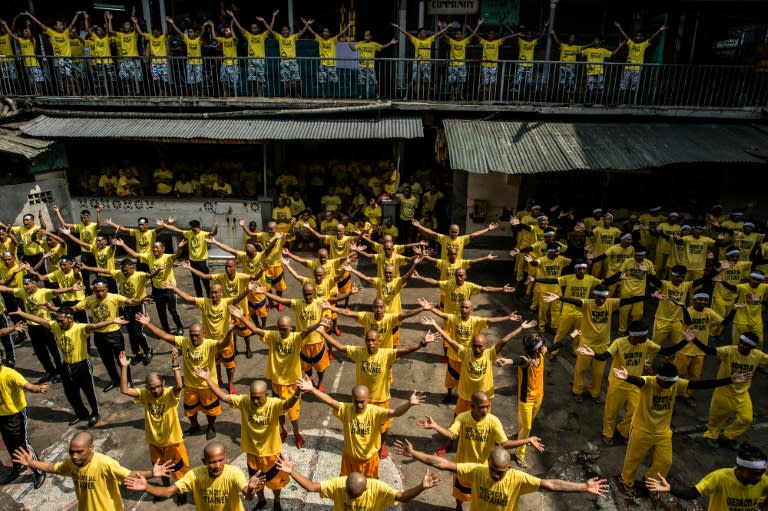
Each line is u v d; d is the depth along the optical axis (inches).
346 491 197.8
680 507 263.9
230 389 348.8
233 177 664.4
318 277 374.0
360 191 645.9
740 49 637.9
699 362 334.6
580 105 570.3
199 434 314.0
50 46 662.5
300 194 670.5
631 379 250.5
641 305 418.9
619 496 270.5
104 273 398.9
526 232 506.9
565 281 370.0
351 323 455.8
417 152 724.7
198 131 552.1
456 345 292.2
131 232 474.9
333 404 242.5
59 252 458.9
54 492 276.2
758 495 205.6
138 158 706.2
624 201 604.4
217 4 645.9
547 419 331.3
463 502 260.7
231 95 649.0
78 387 317.4
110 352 347.3
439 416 332.5
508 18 626.8
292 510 262.7
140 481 207.0
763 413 343.0
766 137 550.6
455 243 441.1
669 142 535.8
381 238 579.5
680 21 622.8
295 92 599.5
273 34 585.0
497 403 347.6
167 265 407.8
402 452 215.2
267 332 296.8
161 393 248.2
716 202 604.1
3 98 584.1
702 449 305.3
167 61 604.1
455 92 597.0
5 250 440.5
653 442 254.7
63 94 609.6
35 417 336.2
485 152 515.2
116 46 642.2
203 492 208.2
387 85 653.3
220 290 334.0
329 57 585.9
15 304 422.3
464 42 574.9
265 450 245.3
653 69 625.3
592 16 630.5
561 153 517.0
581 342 337.7
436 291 526.3
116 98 586.2
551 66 623.8
